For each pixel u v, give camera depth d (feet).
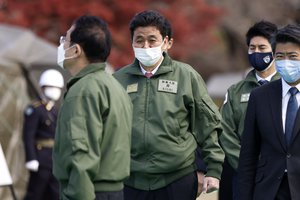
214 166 54.24
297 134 47.60
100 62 45.24
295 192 47.21
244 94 60.64
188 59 243.81
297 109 48.01
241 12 244.63
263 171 48.67
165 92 54.34
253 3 243.19
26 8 172.04
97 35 44.98
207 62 254.88
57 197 99.19
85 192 42.55
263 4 242.17
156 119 53.83
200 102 54.24
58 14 173.17
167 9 195.31
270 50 59.26
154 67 54.75
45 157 98.17
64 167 43.29
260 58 59.41
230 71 254.06
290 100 48.21
